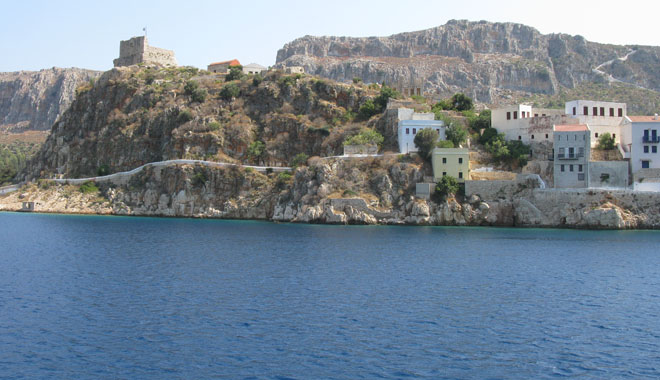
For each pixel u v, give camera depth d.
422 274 78.81
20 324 55.12
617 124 155.12
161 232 133.50
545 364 46.22
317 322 55.66
